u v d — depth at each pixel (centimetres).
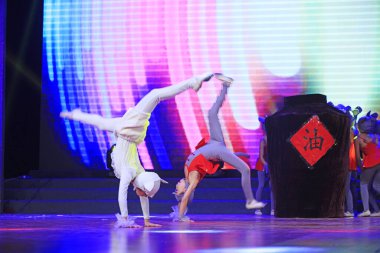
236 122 1473
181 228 702
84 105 1509
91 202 1269
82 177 1464
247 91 1478
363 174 1098
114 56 1511
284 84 1475
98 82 1510
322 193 995
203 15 1495
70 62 1514
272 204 1153
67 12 1520
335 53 1469
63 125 1503
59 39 1520
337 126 995
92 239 532
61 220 921
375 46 1460
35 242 502
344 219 946
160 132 1485
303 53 1475
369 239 523
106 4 1517
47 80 1511
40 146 1503
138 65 1506
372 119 1110
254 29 1485
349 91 1462
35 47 1534
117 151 732
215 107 838
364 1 1464
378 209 1122
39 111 1538
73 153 1497
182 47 1498
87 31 1517
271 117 1034
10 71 1511
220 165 872
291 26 1479
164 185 1329
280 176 1015
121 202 720
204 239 528
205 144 877
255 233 608
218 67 1489
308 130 996
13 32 1514
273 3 1484
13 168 1513
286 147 1007
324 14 1473
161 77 1501
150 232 625
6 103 1500
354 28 1466
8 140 1502
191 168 868
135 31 1510
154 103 735
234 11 1489
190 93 1485
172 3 1505
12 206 1281
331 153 993
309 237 546
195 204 1238
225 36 1489
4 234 597
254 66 1480
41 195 1323
